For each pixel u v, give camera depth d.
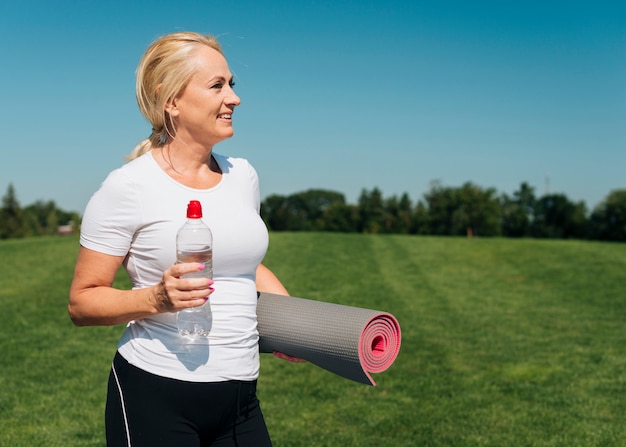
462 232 78.50
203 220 2.04
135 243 2.03
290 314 2.30
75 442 4.96
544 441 5.04
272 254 20.22
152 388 1.99
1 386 6.50
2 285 14.08
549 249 21.08
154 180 2.01
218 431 2.10
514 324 10.16
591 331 9.64
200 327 2.01
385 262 18.62
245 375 2.10
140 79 2.06
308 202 104.31
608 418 5.64
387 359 2.30
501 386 6.64
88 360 7.64
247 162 2.31
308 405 5.95
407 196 90.88
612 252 20.30
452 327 9.88
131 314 1.88
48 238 25.56
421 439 5.06
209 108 2.01
